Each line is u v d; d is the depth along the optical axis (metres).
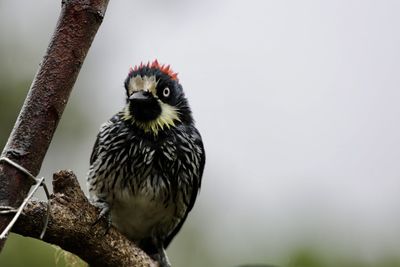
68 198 6.57
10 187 5.20
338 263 10.58
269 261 11.23
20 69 12.80
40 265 9.84
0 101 12.47
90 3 5.49
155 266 7.45
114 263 7.19
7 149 5.30
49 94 5.39
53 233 6.40
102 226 6.96
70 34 5.46
